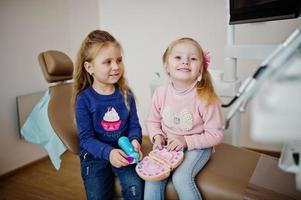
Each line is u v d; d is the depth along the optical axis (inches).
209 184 34.0
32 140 57.7
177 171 36.1
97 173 39.2
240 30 70.1
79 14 90.1
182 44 41.0
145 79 91.5
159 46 86.7
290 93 12.6
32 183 68.8
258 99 13.2
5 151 71.3
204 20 77.9
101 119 42.3
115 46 41.2
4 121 70.5
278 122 12.6
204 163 38.1
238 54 52.9
